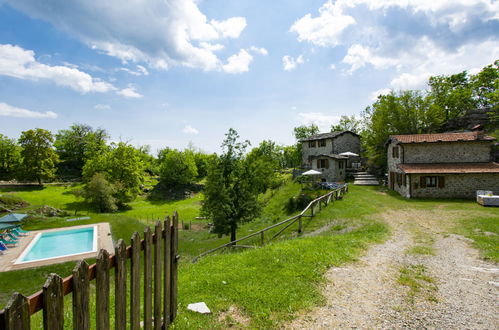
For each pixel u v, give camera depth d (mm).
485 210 18750
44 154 58969
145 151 90000
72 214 36656
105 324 3158
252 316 5242
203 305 5547
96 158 54688
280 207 30031
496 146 29328
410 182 25750
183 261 12820
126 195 50250
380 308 5660
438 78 48438
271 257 8609
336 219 18422
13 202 36250
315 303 5777
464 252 10141
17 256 19031
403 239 12445
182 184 67500
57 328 2496
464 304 5871
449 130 41562
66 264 17562
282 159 83250
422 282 7102
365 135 50562
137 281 3791
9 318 2047
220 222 21891
